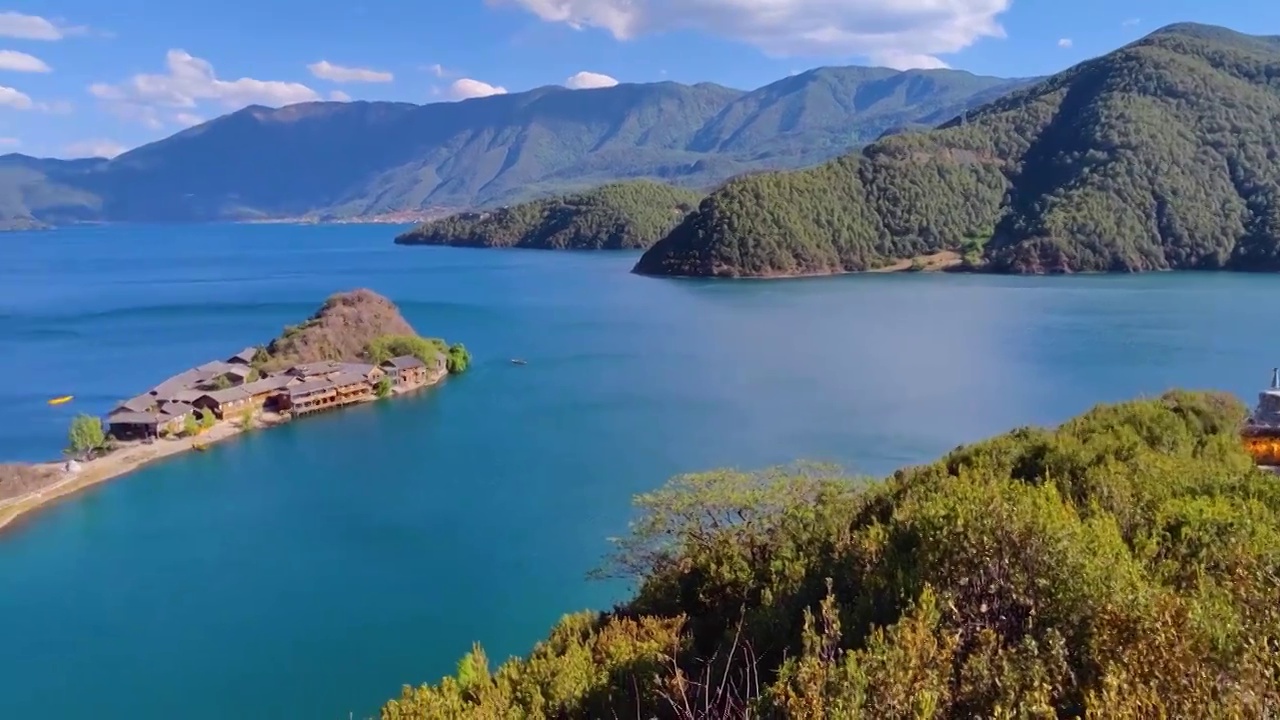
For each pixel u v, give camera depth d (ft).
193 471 207.92
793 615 55.31
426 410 262.26
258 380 272.92
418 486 189.78
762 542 85.87
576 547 152.15
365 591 138.41
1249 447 137.28
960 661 37.83
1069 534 45.75
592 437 224.12
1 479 194.39
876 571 52.65
